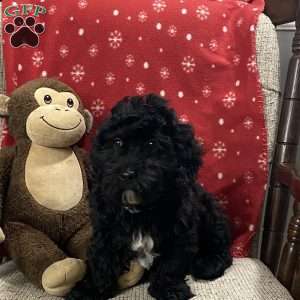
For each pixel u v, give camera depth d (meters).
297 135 1.11
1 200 0.98
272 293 0.88
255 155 1.12
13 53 1.11
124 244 0.87
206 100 1.11
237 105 1.11
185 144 0.83
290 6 1.13
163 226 0.87
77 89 1.11
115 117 0.83
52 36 1.10
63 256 0.92
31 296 0.86
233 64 1.11
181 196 0.86
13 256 0.94
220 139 1.12
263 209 1.23
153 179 0.76
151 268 0.92
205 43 1.10
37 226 0.98
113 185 0.77
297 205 0.94
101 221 0.87
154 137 0.81
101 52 1.10
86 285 0.87
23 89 1.00
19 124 0.99
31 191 0.97
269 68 1.12
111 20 1.09
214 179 1.12
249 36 1.11
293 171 1.00
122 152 0.81
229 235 1.04
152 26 1.09
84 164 1.04
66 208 0.98
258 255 1.26
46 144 0.98
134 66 1.10
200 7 1.11
